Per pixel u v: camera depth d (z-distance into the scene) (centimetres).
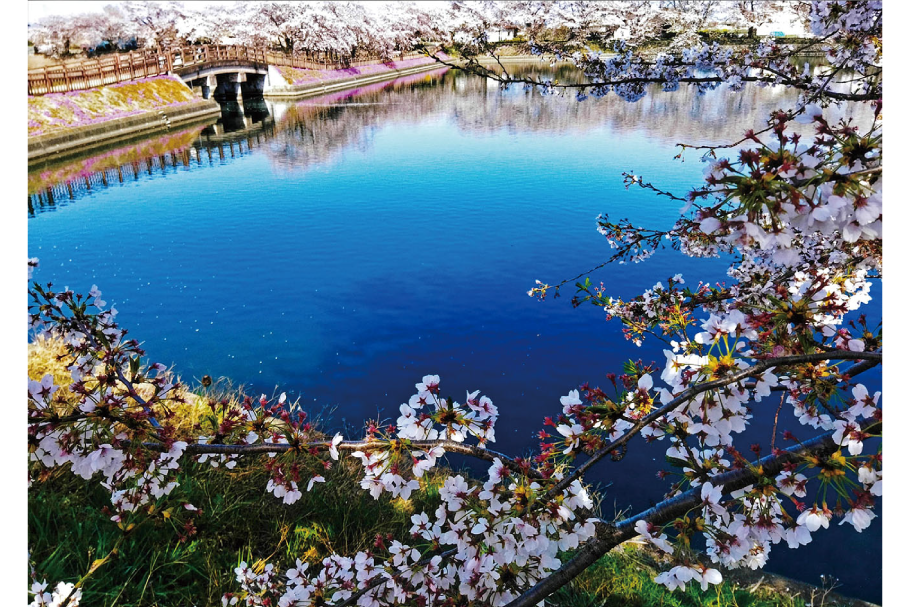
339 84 4909
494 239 1305
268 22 4494
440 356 799
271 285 1070
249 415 205
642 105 3094
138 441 187
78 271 1112
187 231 1402
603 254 1177
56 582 253
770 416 582
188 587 279
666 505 155
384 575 203
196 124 3009
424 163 2172
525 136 2569
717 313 286
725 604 331
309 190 1838
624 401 155
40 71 2092
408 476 403
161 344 832
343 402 688
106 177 1917
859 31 225
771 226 114
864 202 111
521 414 652
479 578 180
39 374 370
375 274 1132
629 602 323
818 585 382
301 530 336
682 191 1350
